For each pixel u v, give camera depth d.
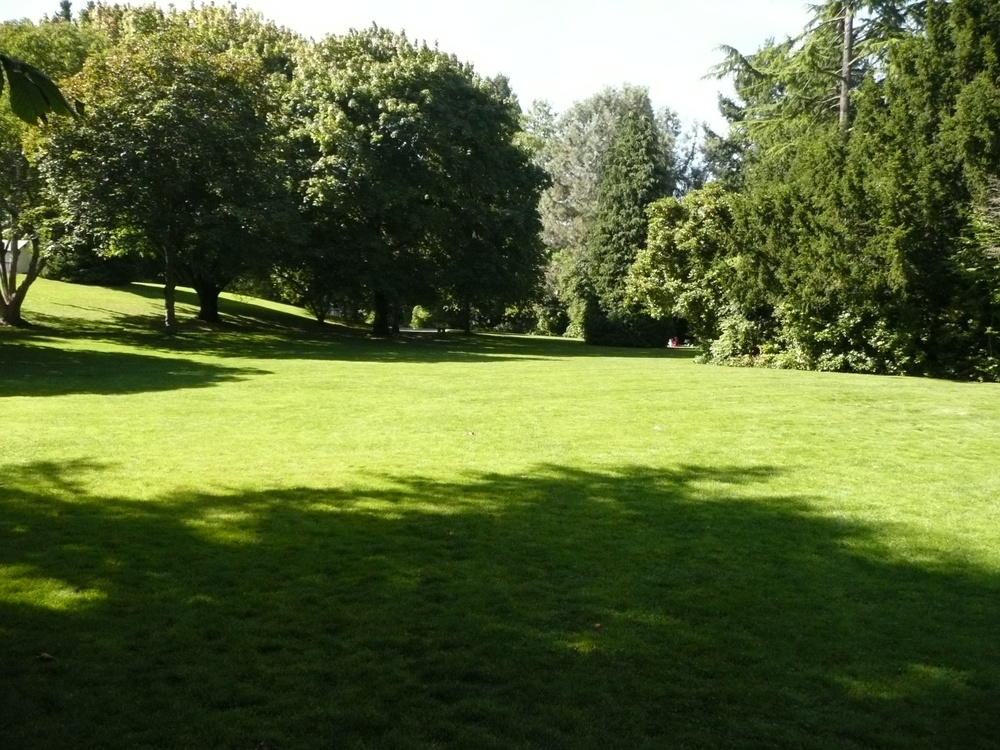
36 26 28.44
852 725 3.64
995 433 10.92
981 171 17.81
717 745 3.45
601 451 9.48
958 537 6.39
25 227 27.14
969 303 18.78
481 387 15.75
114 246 29.03
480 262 38.16
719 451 9.55
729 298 22.91
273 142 30.06
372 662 4.15
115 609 4.77
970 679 4.11
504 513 6.89
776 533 6.46
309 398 13.88
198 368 19.31
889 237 18.59
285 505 7.00
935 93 18.84
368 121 34.28
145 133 25.36
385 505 7.06
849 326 20.00
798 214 20.36
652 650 4.35
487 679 4.00
